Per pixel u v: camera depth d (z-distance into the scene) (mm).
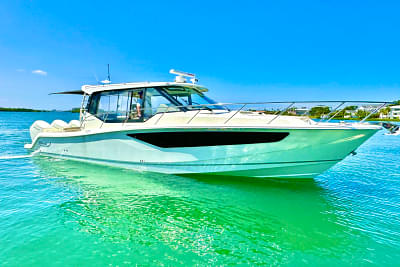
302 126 4812
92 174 6125
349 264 2848
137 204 4430
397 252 3088
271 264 2828
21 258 2818
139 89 6234
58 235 3314
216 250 3084
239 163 5527
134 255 2936
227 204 4531
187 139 5469
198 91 6664
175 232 3494
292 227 3723
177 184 5488
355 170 7578
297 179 5773
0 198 4586
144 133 5789
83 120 7102
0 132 18703
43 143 8016
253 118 5559
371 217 4098
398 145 14938
